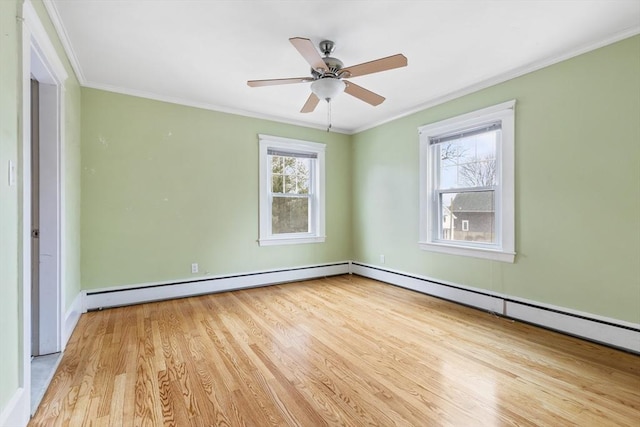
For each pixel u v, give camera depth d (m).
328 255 4.85
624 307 2.30
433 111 3.74
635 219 2.25
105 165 3.25
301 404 1.68
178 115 3.64
